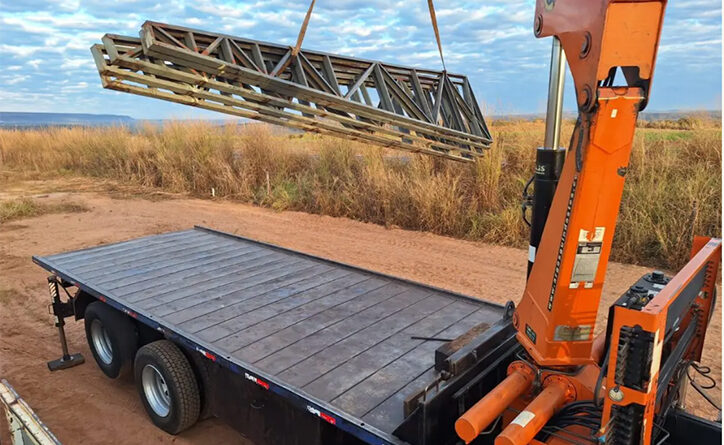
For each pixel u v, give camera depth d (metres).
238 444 3.97
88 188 15.51
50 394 4.75
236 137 14.65
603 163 2.04
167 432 4.08
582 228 2.12
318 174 12.32
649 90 1.95
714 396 4.17
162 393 4.14
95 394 4.74
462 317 3.88
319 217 11.02
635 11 1.87
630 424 1.89
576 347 2.32
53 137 21.19
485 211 9.36
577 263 2.18
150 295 4.40
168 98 3.07
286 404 3.11
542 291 2.34
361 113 3.40
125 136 17.72
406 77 3.91
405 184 10.35
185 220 11.16
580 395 2.35
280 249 5.77
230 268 5.17
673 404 2.89
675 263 6.94
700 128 9.66
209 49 2.92
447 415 2.49
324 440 2.94
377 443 2.46
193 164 14.72
